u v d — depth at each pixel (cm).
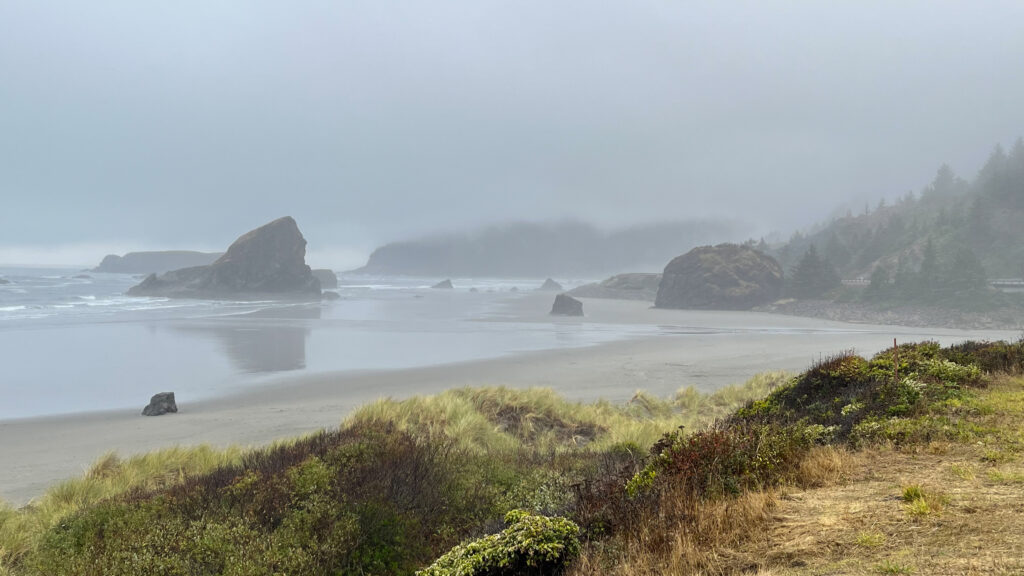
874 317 9850
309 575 609
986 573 329
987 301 9919
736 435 696
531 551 442
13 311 6994
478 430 1558
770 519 464
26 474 1485
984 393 952
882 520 436
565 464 1109
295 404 2344
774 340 5184
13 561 807
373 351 4131
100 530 771
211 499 843
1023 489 482
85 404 2383
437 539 723
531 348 4412
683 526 453
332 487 830
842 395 1111
